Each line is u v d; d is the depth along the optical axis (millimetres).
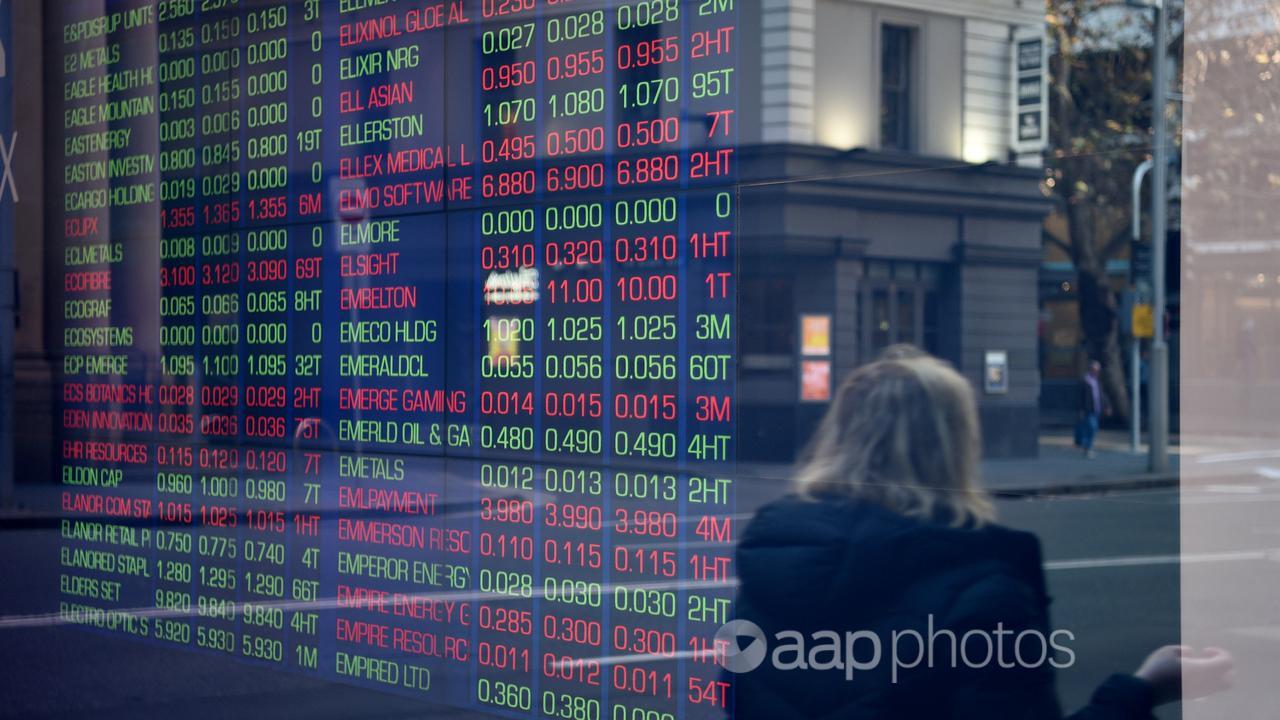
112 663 4066
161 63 4066
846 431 2340
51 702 4035
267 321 3734
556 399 2955
